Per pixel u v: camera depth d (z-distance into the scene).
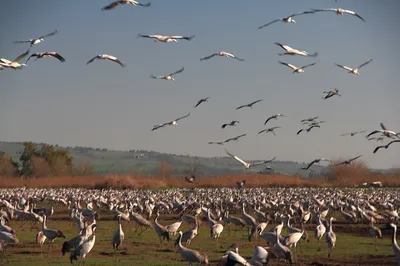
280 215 44.75
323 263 29.97
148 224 41.16
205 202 63.19
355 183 100.38
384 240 39.38
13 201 69.25
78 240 29.36
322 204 60.19
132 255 32.12
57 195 76.69
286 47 30.00
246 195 74.06
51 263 29.33
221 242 37.72
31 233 42.84
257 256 22.44
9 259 30.53
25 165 135.88
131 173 111.56
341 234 43.12
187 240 34.38
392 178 101.19
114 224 49.69
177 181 107.69
